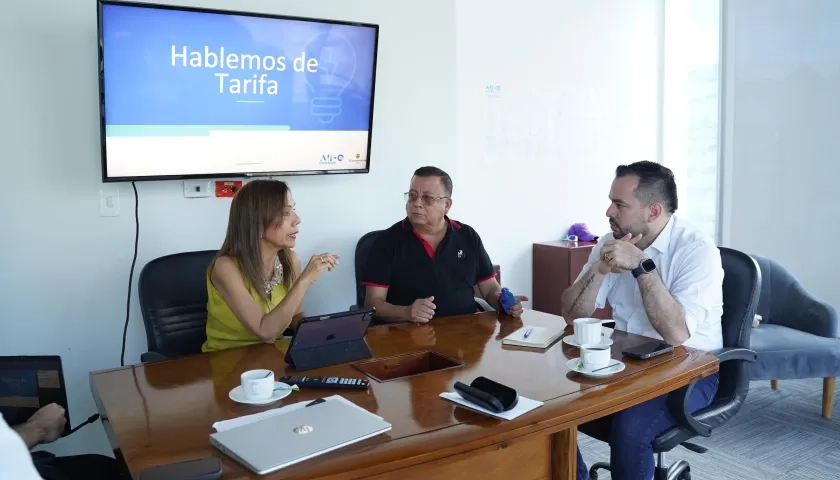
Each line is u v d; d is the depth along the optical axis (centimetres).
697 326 206
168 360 191
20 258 262
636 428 192
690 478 257
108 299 279
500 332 217
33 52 257
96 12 265
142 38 260
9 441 103
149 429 140
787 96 390
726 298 222
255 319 207
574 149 432
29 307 265
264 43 286
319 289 325
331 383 163
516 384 164
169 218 288
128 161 267
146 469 118
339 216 327
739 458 283
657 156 473
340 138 314
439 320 236
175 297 251
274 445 126
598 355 170
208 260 261
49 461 176
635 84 455
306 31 294
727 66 411
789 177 396
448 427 138
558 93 420
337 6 314
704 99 450
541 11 407
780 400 348
